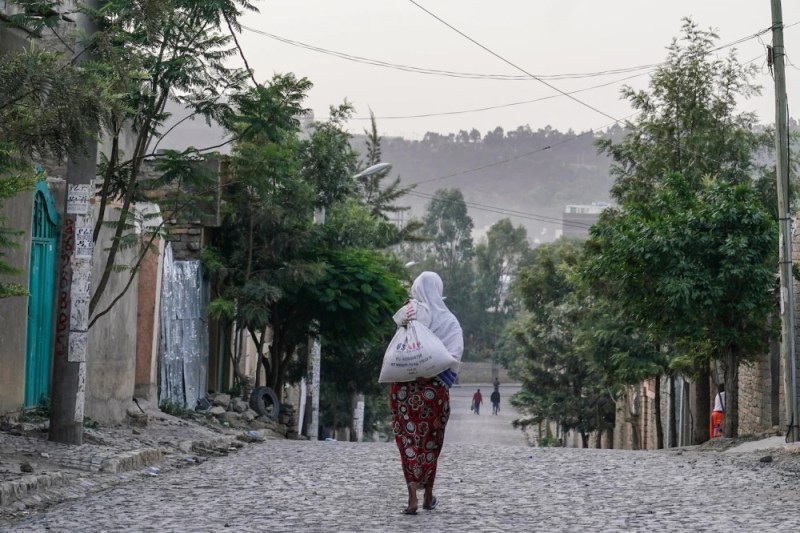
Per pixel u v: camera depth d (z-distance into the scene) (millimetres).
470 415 96000
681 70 32219
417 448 10016
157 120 16125
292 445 20094
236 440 20266
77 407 14617
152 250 17172
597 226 24156
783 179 22500
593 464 15656
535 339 53375
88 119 10438
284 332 30781
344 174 33250
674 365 29766
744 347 23391
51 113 10078
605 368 37625
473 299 142750
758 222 22344
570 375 52406
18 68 9922
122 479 13055
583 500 11148
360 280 29656
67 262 14656
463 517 9750
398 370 9898
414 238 49125
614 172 33500
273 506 10578
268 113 16641
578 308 42094
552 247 55312
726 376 24000
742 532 8695
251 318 27000
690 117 31969
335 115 33562
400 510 10281
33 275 16391
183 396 24750
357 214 36625
